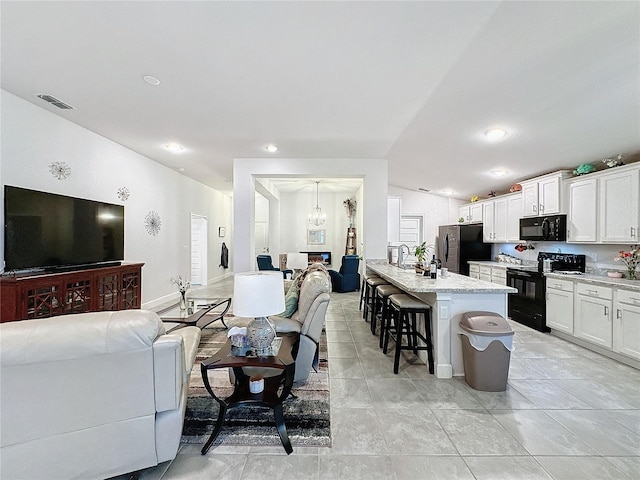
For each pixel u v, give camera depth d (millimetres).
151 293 5406
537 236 4652
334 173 5059
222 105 3098
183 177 6570
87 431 1436
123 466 1520
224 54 2236
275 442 1882
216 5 1750
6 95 2873
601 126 3041
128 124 3650
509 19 1829
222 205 9289
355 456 1767
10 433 1318
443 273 3619
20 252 2887
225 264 9359
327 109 3156
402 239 7664
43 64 2400
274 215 9883
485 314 2668
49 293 2963
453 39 2033
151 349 1502
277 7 1762
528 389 2555
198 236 7984
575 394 2471
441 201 7664
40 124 3219
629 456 1762
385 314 3477
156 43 2117
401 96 2854
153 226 5426
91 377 1416
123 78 2602
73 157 3650
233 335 2055
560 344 3662
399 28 1933
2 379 1292
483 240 6293
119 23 1917
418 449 1820
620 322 3102
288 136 3996
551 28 1892
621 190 3400
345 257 7184
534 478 1603
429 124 3500
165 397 1554
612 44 1992
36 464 1360
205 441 1888
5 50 2213
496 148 4035
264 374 2461
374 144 4289
